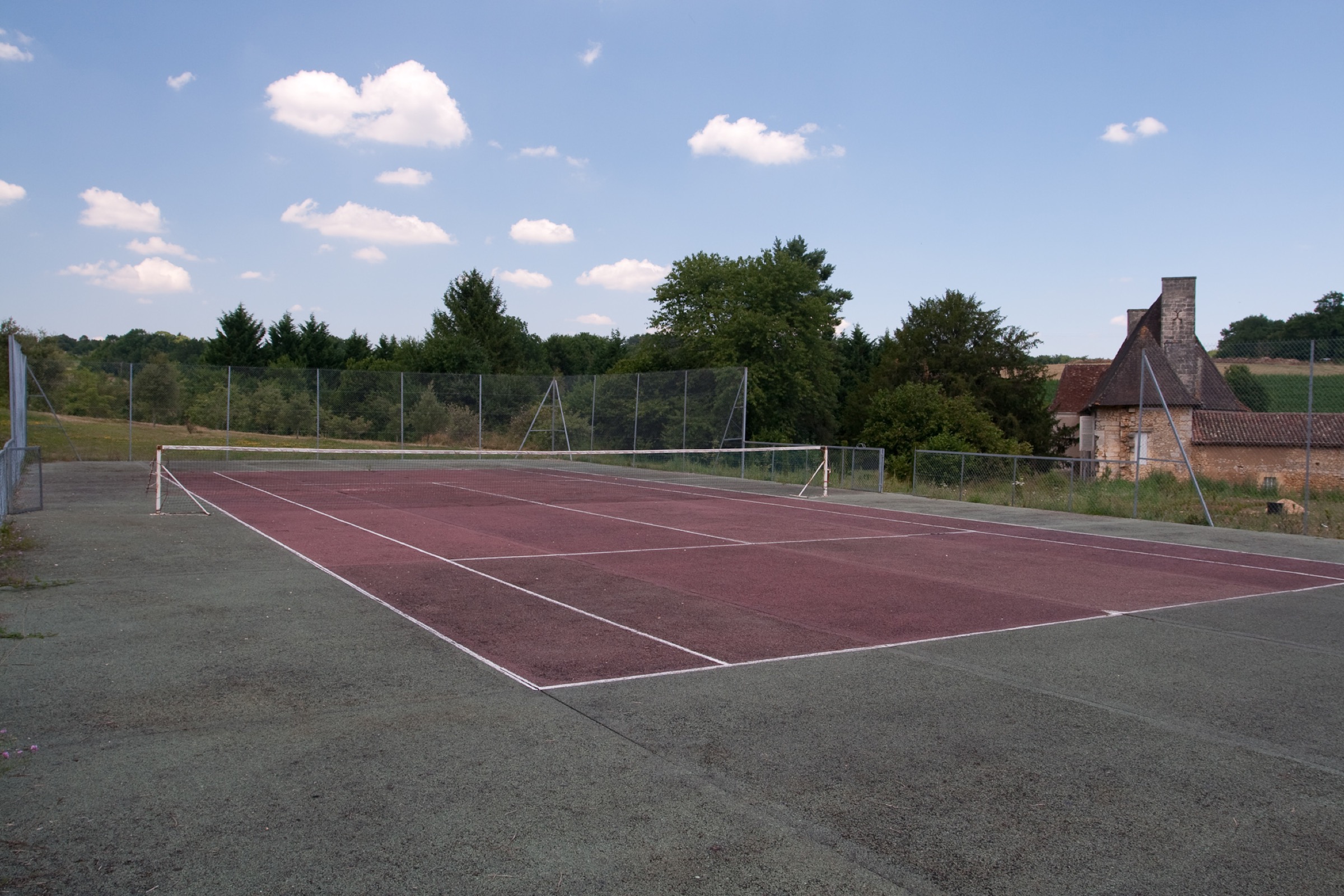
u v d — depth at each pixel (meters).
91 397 33.44
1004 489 25.09
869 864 4.19
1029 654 8.21
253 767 5.20
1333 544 16.61
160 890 3.82
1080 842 4.46
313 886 3.88
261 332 71.81
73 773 5.05
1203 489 25.03
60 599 9.72
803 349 47.88
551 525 17.31
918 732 6.02
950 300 57.12
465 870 4.05
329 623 8.82
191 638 8.16
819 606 10.20
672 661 7.68
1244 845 4.47
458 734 5.81
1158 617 10.05
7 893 3.75
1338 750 5.84
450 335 68.25
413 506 20.33
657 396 35.19
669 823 4.57
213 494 21.94
